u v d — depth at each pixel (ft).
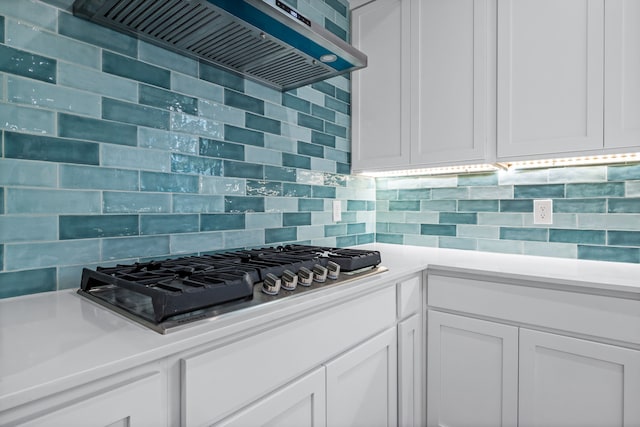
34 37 2.91
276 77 4.63
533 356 3.92
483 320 4.24
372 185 7.07
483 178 5.94
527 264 4.55
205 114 4.17
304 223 5.52
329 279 3.42
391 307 4.03
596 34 4.15
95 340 1.95
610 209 4.90
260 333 2.51
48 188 2.99
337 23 6.23
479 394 4.27
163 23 3.30
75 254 3.15
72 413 1.62
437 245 6.39
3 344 1.89
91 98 3.24
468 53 5.04
